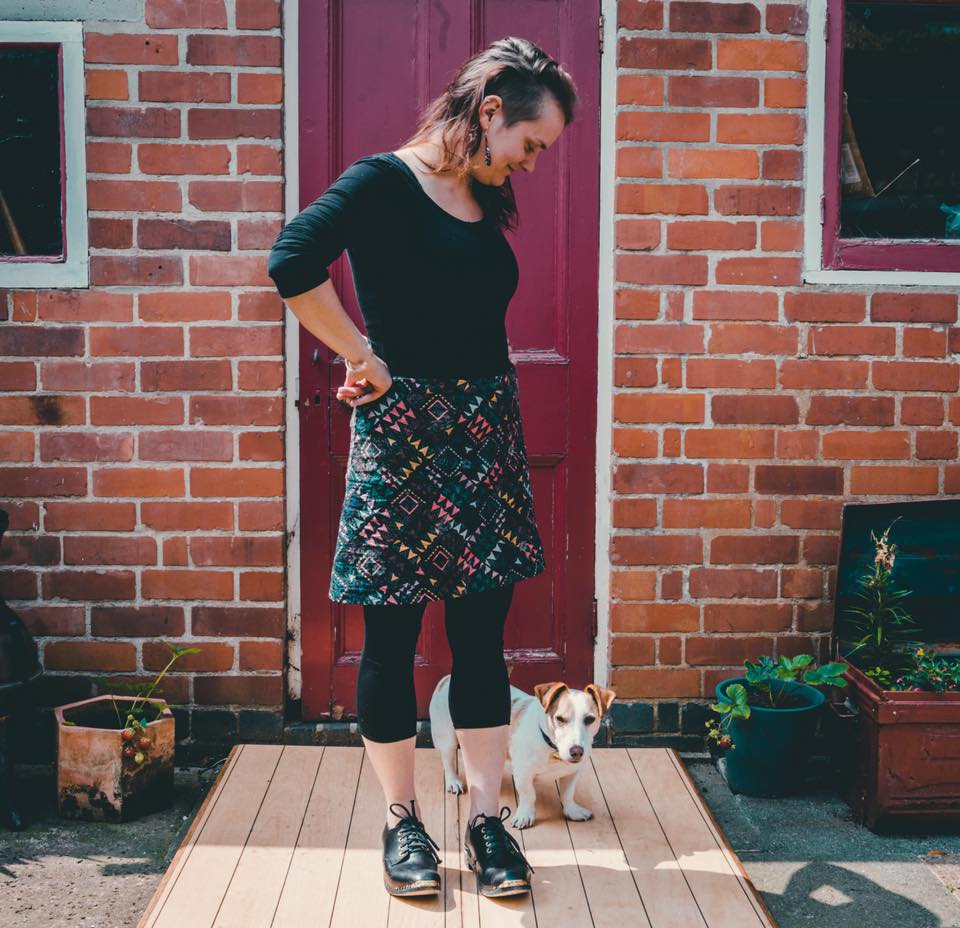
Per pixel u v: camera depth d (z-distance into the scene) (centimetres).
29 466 319
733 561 328
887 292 324
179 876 239
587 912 226
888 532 324
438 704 285
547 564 336
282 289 190
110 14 309
